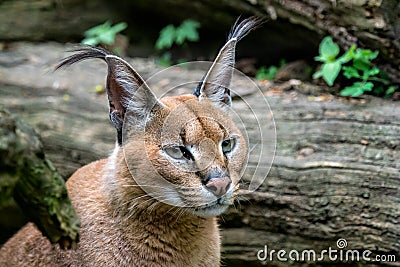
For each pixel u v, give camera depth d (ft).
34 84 24.70
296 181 20.97
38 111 23.89
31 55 26.48
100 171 17.88
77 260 17.06
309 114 22.45
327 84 24.54
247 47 27.84
